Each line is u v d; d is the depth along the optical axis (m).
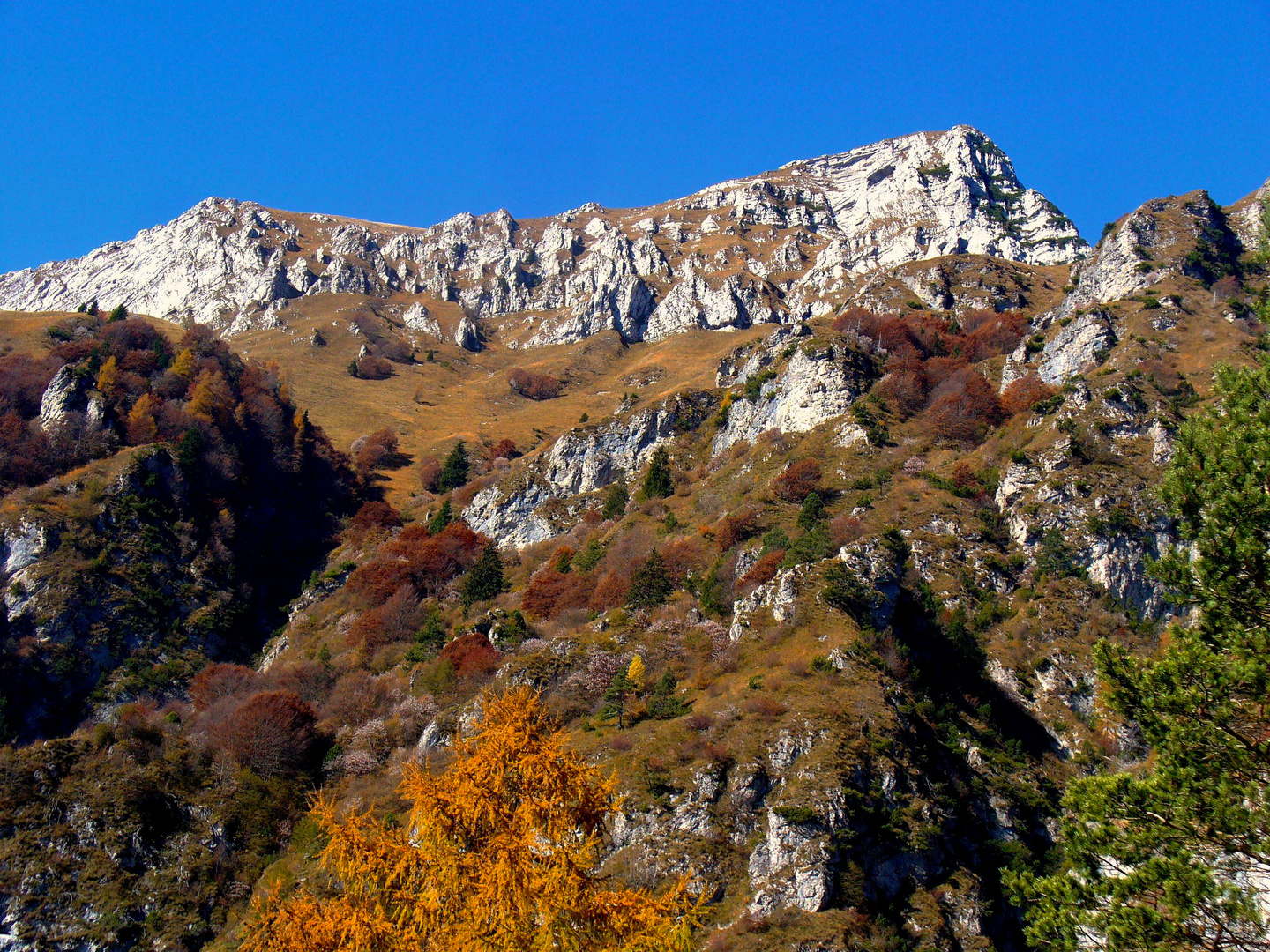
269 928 19.84
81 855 55.19
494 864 18.22
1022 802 49.91
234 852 58.03
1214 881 18.12
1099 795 20.86
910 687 55.09
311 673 77.69
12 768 58.56
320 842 55.69
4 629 83.06
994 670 60.62
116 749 62.56
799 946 37.53
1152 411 76.25
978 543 71.38
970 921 40.91
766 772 46.66
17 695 78.69
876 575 63.66
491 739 20.19
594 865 19.77
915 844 43.12
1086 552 67.06
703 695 56.31
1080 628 62.53
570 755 20.69
